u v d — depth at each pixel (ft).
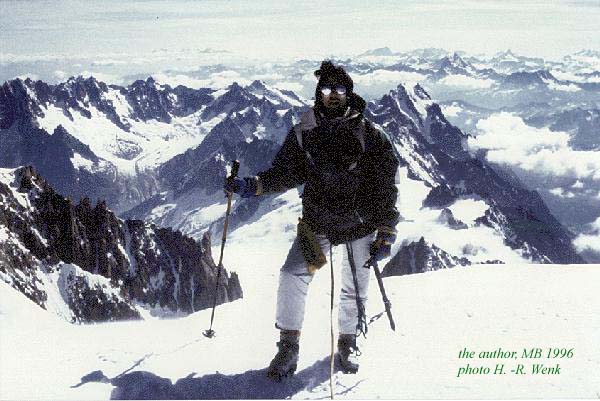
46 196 552.41
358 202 15.67
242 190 15.62
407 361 16.57
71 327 19.40
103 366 16.12
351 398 14.64
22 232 495.82
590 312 19.72
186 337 18.63
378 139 15.26
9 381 14.65
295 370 16.14
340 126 14.97
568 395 14.19
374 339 18.31
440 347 17.35
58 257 505.25
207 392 14.94
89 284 449.06
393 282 24.44
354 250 16.12
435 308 20.76
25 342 17.17
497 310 20.27
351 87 15.29
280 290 15.92
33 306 20.01
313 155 15.16
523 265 26.91
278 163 15.64
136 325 19.97
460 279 24.38
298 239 15.84
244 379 15.56
